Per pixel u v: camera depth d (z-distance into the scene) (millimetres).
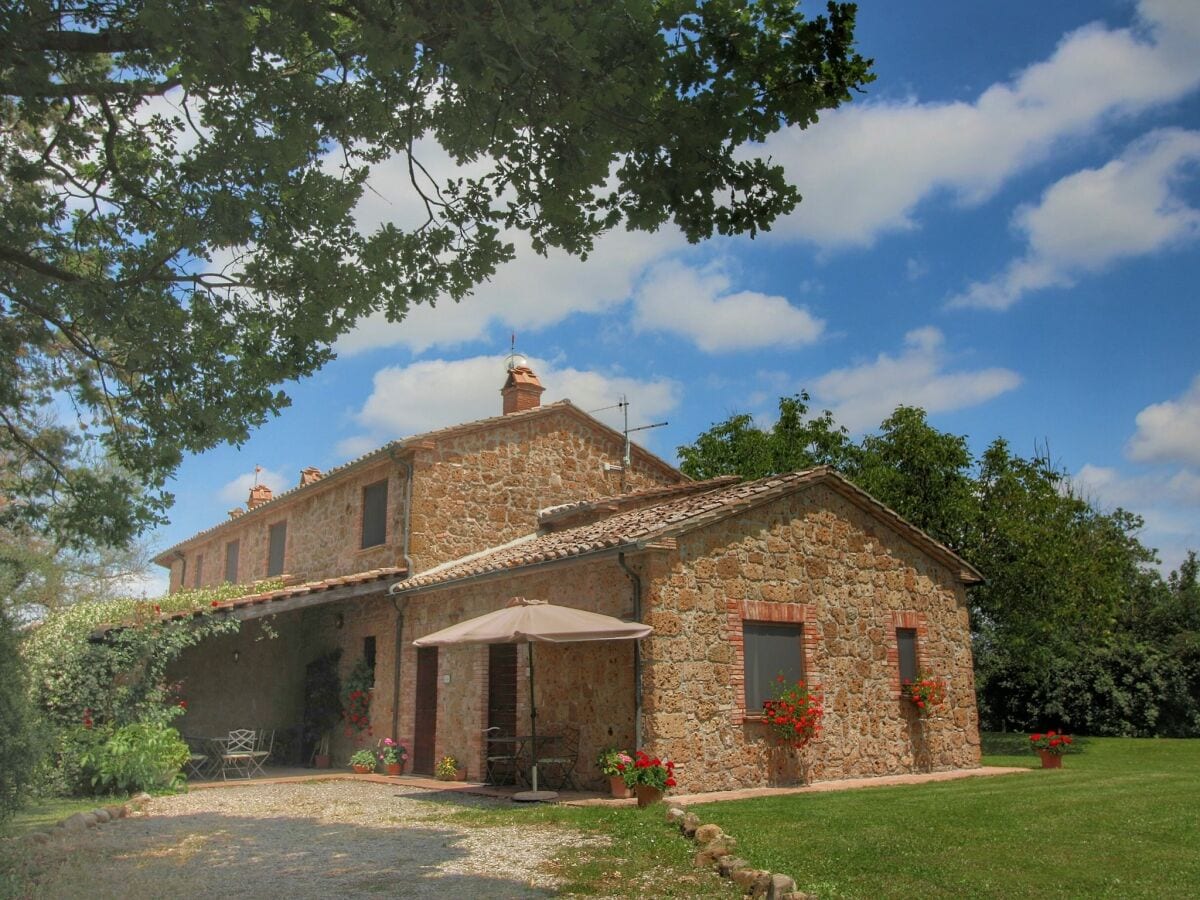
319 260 8586
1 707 8602
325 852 8742
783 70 6793
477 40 6168
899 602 15094
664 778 10500
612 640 11930
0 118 9523
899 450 22672
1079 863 7230
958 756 15328
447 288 8664
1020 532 20906
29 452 11719
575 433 20125
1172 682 25047
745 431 27719
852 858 7492
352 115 8367
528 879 7289
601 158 7242
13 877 7492
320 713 18922
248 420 9320
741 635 12648
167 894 7070
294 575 21797
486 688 14773
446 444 18094
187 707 18641
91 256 9039
